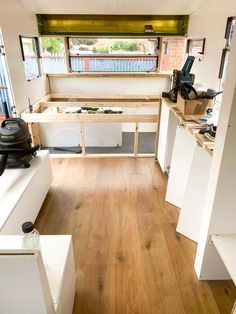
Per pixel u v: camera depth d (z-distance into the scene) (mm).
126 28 4066
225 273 1622
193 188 1877
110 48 4242
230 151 1265
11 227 1643
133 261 1801
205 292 1570
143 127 4746
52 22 4008
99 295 1556
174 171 2357
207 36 3102
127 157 3518
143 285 1619
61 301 1149
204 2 3180
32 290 882
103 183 2846
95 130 3924
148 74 4414
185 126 2010
